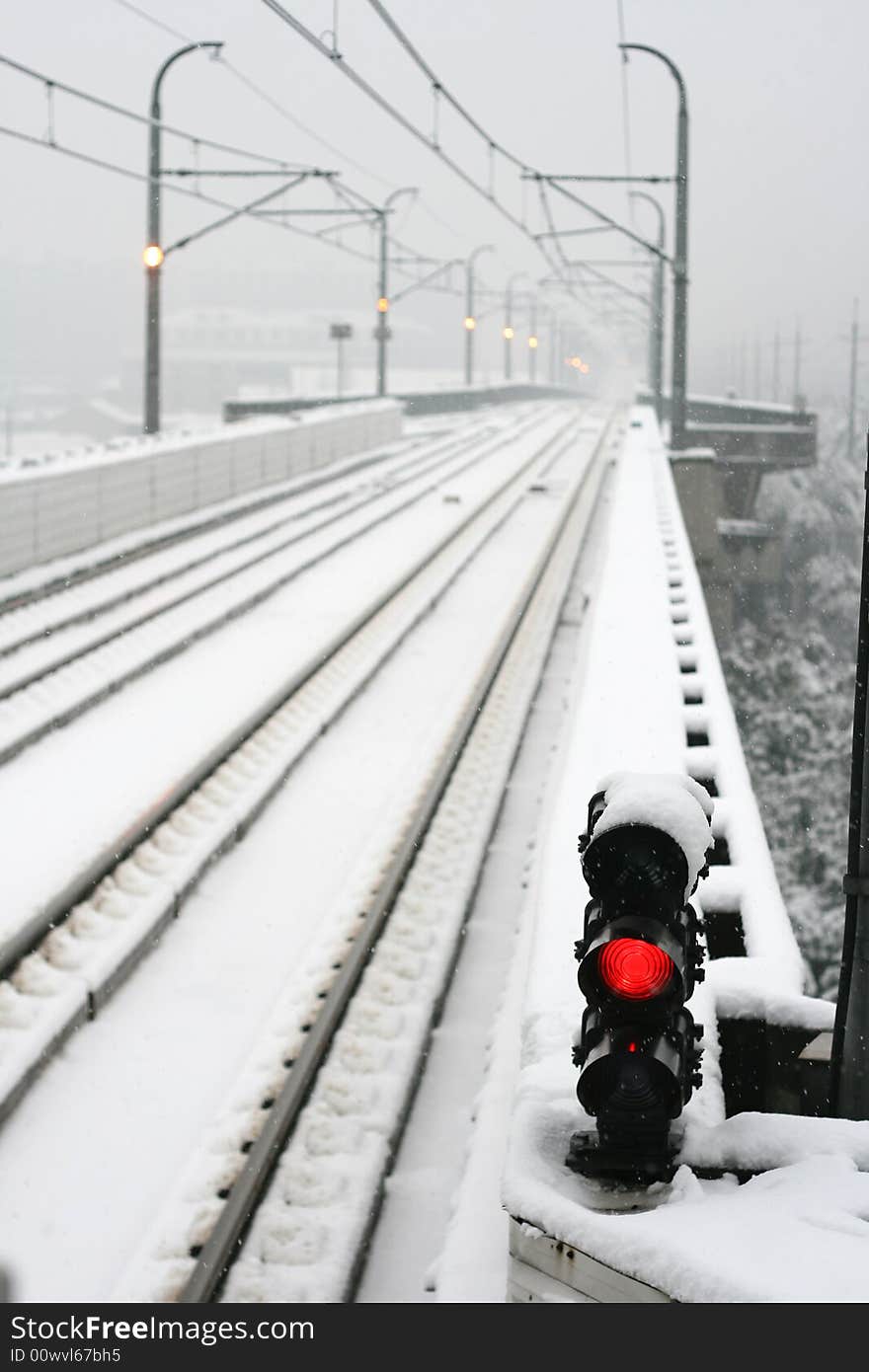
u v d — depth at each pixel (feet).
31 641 47.67
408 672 47.37
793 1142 11.03
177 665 46.32
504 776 36.42
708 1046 14.28
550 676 49.42
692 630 40.68
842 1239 9.18
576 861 21.21
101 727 38.27
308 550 72.69
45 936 24.20
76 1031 21.57
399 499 98.63
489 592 63.16
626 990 9.98
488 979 24.88
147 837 29.43
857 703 13.07
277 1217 16.71
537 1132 11.58
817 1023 15.90
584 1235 9.82
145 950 24.62
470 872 29.30
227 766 34.99
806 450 192.44
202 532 77.36
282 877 28.71
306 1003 21.50
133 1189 17.24
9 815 30.73
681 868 10.41
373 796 33.94
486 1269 13.64
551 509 95.14
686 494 114.32
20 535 57.00
